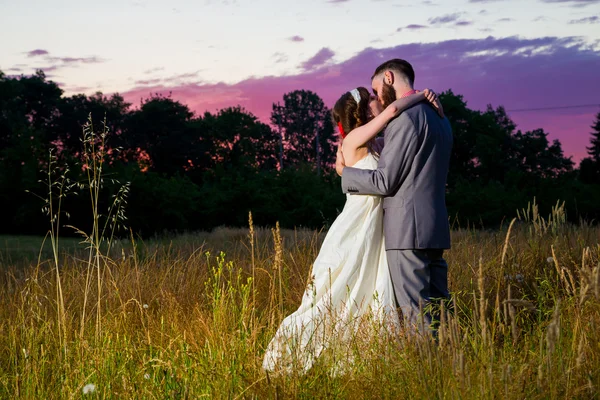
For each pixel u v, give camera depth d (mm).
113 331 3793
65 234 26891
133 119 74562
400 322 3383
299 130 126312
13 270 6508
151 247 8195
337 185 41750
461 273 4863
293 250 6516
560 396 2414
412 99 3627
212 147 79688
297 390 2709
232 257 6824
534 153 77188
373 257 3678
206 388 2865
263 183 37906
